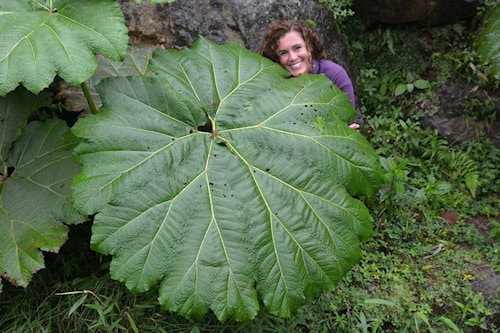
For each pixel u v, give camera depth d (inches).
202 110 82.4
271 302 74.9
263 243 75.8
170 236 74.1
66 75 73.7
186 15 118.6
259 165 79.7
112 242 72.6
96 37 76.5
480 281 109.1
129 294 92.7
